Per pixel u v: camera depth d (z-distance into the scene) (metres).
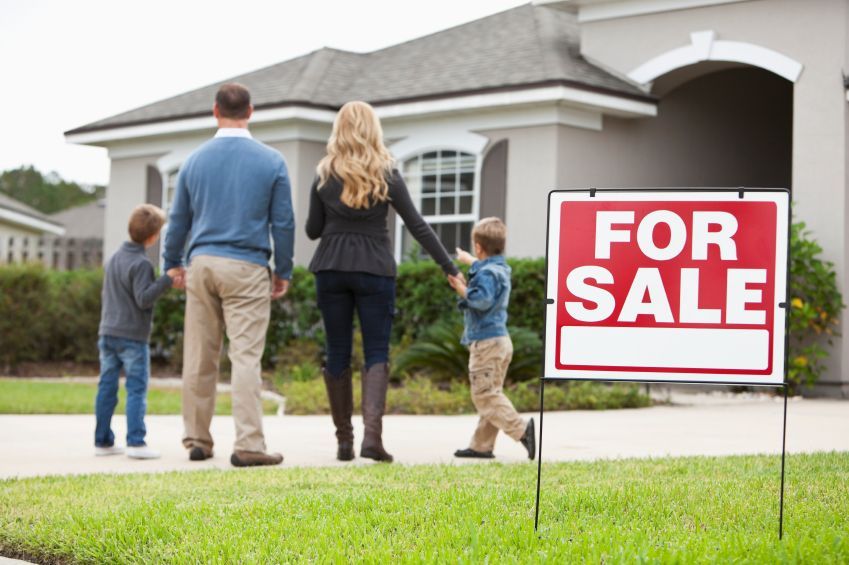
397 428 8.05
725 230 3.55
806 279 11.33
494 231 6.07
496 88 13.03
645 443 7.04
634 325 3.58
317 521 3.96
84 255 25.98
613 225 3.61
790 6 12.02
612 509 4.23
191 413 6.15
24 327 15.11
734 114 15.06
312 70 16.41
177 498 4.57
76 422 8.21
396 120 14.55
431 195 14.29
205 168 6.10
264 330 6.12
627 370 3.57
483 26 16.75
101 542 3.75
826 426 8.21
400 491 4.68
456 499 4.40
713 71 13.77
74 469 5.75
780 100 15.69
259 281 6.07
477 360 6.04
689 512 4.18
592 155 13.36
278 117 14.86
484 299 5.84
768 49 12.18
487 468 5.54
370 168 5.88
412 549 3.54
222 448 6.72
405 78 15.31
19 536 3.91
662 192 3.59
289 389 11.09
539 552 3.39
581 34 13.98
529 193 13.22
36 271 15.21
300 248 15.16
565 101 12.73
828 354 11.44
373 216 6.02
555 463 5.73
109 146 17.73
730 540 3.53
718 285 3.55
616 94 12.96
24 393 10.97
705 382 3.53
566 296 3.62
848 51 11.64
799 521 3.93
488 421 6.12
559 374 3.61
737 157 15.07
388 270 6.01
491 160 13.54
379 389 6.00
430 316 12.40
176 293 14.77
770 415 9.20
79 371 15.00
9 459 6.14
